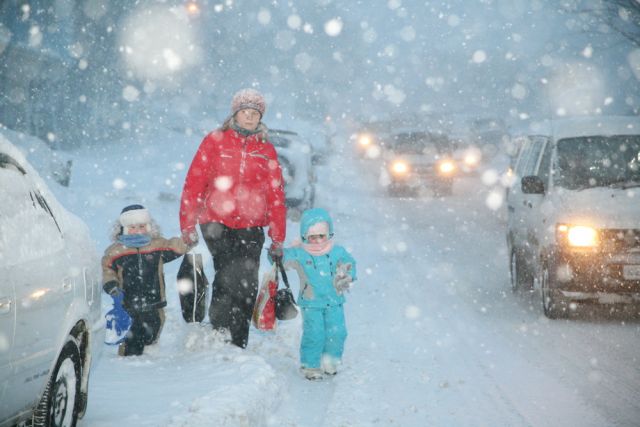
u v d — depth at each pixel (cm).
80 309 572
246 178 941
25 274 486
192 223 927
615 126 1384
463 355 991
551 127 1450
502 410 766
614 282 1149
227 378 761
